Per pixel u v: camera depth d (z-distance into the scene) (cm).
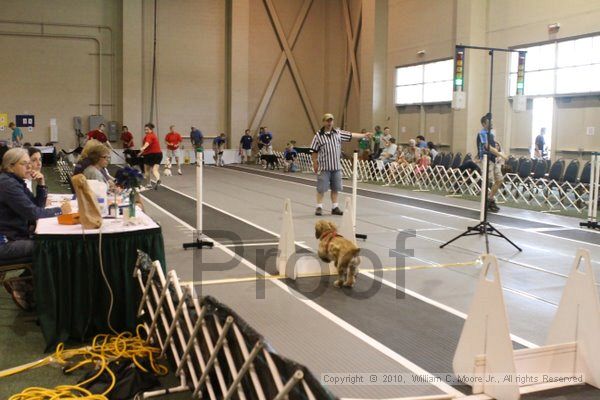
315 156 993
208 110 2484
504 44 1680
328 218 973
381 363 376
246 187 1491
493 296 326
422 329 441
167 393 338
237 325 287
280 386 244
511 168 1373
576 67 1470
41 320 400
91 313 414
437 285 568
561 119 1527
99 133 1577
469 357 340
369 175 1794
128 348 398
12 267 444
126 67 2306
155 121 2406
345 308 490
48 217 490
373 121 2220
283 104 2583
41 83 2258
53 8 2250
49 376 356
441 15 1888
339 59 2558
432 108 1977
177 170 2072
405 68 2105
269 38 2531
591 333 349
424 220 980
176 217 975
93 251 414
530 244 786
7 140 2228
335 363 375
